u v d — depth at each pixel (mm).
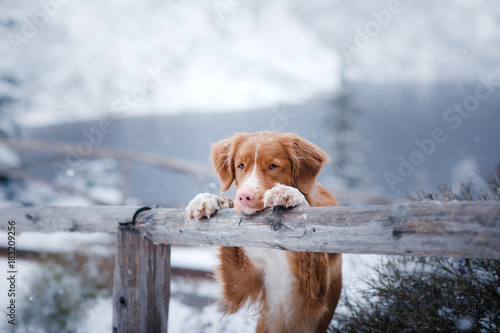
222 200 2717
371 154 22953
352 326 3266
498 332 2588
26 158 15500
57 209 3896
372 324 3158
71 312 5070
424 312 2904
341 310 3732
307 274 2840
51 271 5555
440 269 3223
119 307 2990
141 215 3061
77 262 5852
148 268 3049
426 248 1771
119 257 3029
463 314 2793
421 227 1768
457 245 1679
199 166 11242
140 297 2998
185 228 2723
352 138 21031
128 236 3018
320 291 2854
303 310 2902
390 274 3479
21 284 5441
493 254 1604
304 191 2904
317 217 2145
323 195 3307
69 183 15133
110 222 3287
